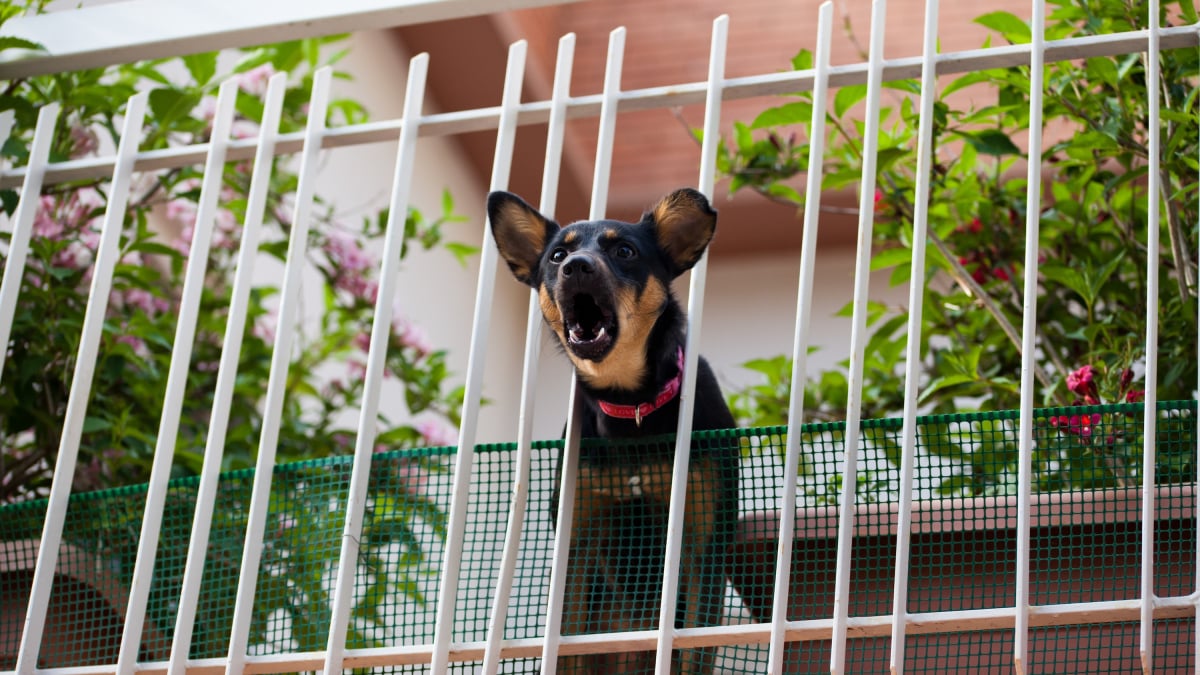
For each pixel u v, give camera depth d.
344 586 2.86
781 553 2.68
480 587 3.10
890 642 2.88
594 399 3.25
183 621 2.94
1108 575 2.89
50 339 4.02
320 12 3.47
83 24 3.66
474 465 3.52
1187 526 2.88
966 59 2.97
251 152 3.41
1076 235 4.08
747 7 7.06
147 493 3.26
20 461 4.09
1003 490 3.25
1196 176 3.57
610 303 3.01
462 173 7.77
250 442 4.53
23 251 3.39
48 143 3.50
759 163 4.35
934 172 3.95
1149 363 2.64
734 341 7.09
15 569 3.40
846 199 6.84
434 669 2.76
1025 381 2.67
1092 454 2.95
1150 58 2.84
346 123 5.06
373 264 5.36
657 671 2.67
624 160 7.19
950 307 4.23
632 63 7.11
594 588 3.21
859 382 2.73
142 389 4.27
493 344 7.80
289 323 3.11
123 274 4.16
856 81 3.08
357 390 5.23
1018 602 2.57
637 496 3.18
